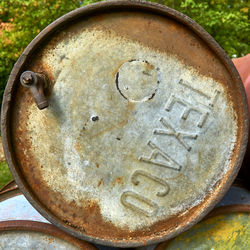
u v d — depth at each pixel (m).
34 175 1.17
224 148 1.18
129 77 1.15
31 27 3.49
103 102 1.15
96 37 1.13
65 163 1.17
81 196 1.18
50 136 1.16
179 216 1.19
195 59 1.15
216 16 3.20
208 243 1.25
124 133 1.16
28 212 1.29
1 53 3.44
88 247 1.21
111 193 1.18
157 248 1.23
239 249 1.25
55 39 1.13
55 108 1.15
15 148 1.16
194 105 1.16
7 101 1.12
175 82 1.15
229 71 1.14
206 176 1.18
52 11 3.38
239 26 3.31
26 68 1.13
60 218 1.18
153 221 1.19
